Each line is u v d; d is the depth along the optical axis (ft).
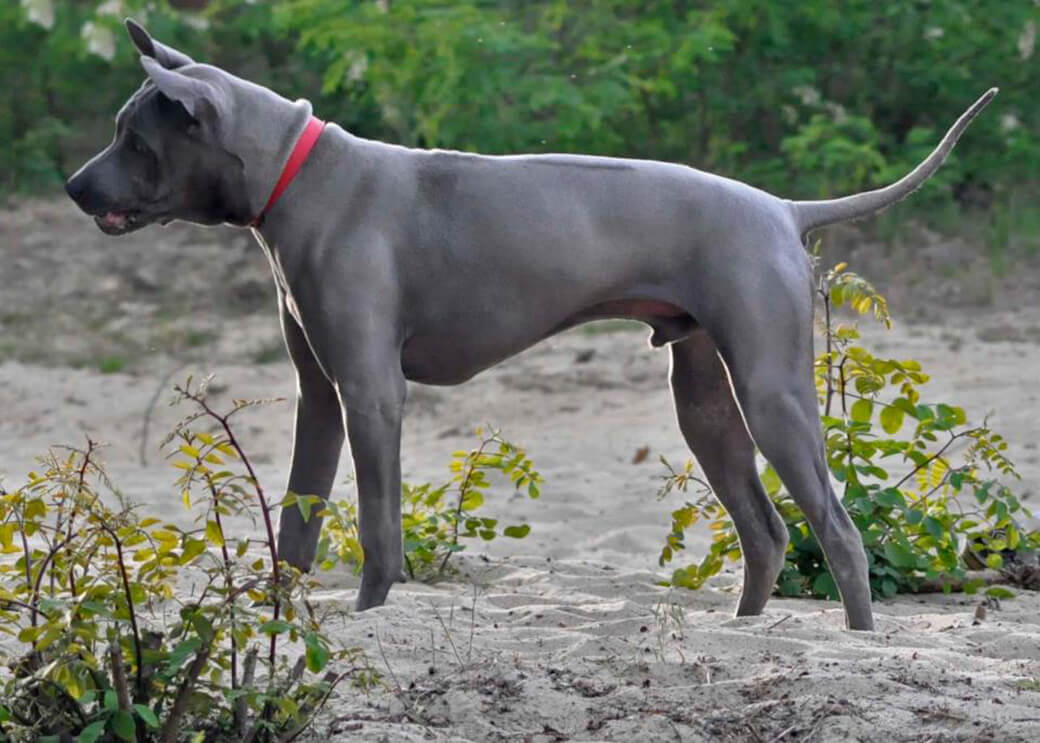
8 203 95.71
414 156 33.42
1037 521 44.14
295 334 34.42
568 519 51.60
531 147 87.10
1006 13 97.25
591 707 26.58
